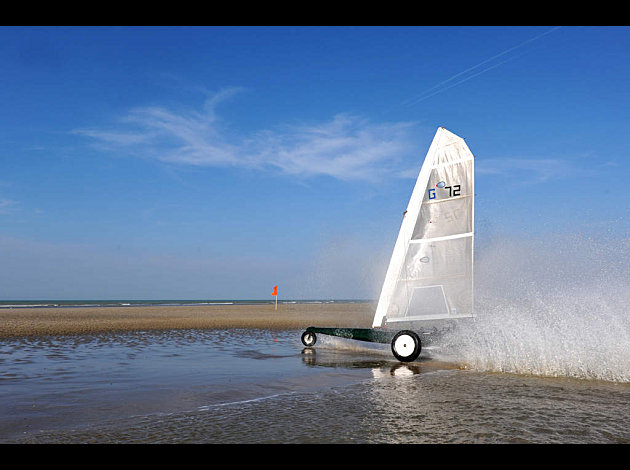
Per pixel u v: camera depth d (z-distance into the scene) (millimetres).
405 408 7344
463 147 13297
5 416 6980
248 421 6629
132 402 7906
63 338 18859
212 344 17500
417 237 13484
